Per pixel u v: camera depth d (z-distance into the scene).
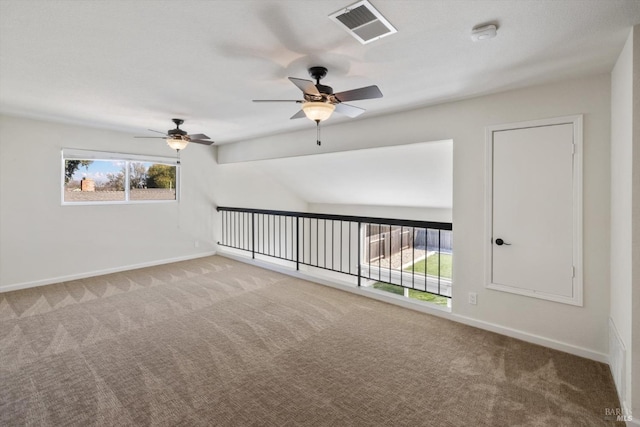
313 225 7.64
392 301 3.77
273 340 2.85
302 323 3.21
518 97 2.85
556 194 2.69
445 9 1.65
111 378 2.27
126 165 5.18
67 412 1.92
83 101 3.29
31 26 1.81
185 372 2.35
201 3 1.58
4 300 3.79
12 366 2.41
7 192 4.09
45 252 4.41
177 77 2.61
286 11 1.66
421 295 6.37
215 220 6.36
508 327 2.97
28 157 4.21
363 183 5.64
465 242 3.20
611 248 2.44
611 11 1.67
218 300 3.86
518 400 2.07
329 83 2.73
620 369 2.06
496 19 1.75
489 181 3.03
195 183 6.04
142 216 5.37
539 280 2.79
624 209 2.03
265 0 1.56
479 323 3.13
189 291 4.18
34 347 2.69
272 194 7.22
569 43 2.02
